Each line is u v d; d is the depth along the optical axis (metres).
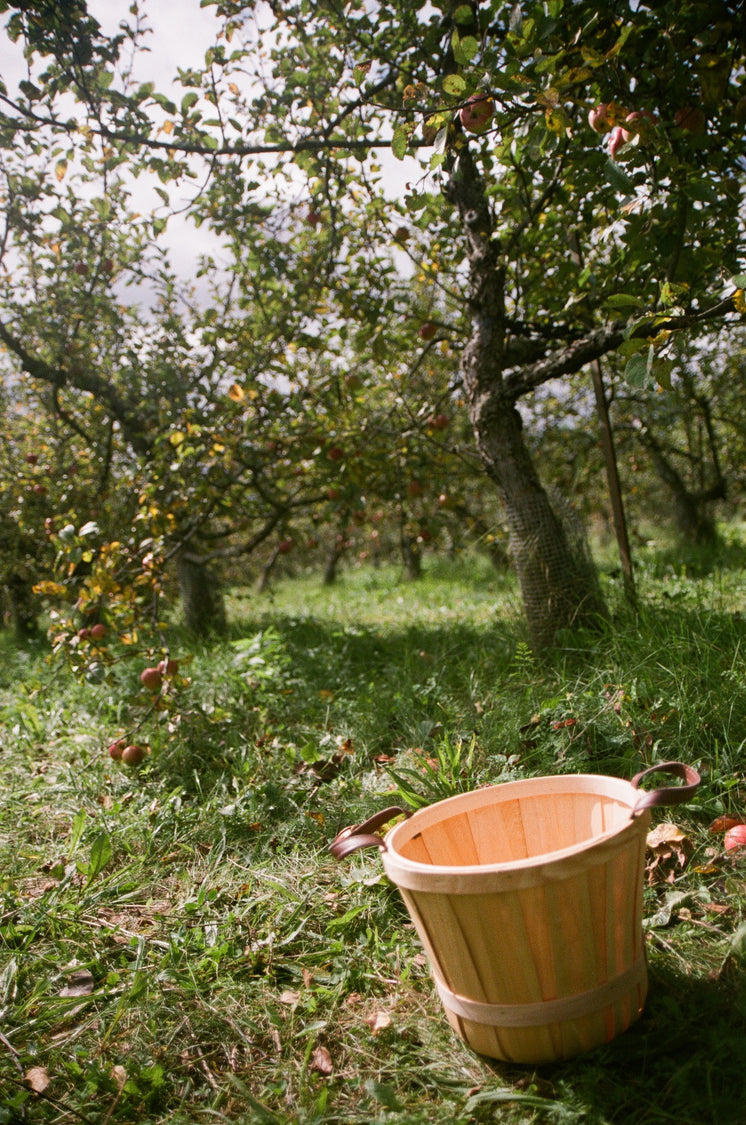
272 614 8.52
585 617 4.32
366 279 5.31
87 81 3.88
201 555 7.57
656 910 2.06
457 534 8.67
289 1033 1.80
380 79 4.43
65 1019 1.92
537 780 1.93
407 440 5.82
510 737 3.11
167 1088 1.68
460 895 1.47
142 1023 1.88
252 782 3.19
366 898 2.30
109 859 2.69
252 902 2.29
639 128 2.55
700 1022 1.64
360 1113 1.54
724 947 1.86
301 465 6.41
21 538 8.85
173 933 2.23
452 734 3.27
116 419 7.71
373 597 10.00
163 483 5.66
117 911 2.44
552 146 2.76
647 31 2.88
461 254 5.14
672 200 2.91
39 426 9.02
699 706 2.92
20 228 5.55
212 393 6.05
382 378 6.06
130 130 4.09
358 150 4.38
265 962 2.09
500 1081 1.59
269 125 4.48
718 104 2.91
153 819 3.00
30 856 2.85
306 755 3.26
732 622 3.83
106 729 4.36
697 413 9.34
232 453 5.77
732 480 10.61
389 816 1.86
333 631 6.64
